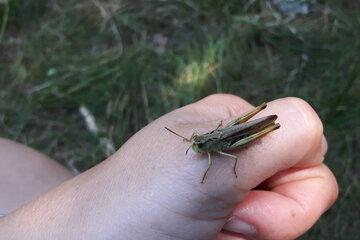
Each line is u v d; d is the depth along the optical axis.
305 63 0.25
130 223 0.10
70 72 0.26
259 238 0.11
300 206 0.12
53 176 0.18
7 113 0.26
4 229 0.12
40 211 0.11
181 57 0.26
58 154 0.25
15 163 0.18
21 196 0.17
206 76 0.25
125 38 0.27
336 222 0.22
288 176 0.12
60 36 0.27
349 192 0.23
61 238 0.11
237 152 0.10
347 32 0.26
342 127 0.24
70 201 0.11
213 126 0.11
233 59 0.26
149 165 0.10
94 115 0.25
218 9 0.27
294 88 0.25
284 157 0.10
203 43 0.26
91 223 0.11
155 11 0.27
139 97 0.25
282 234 0.11
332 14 0.26
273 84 0.25
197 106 0.12
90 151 0.25
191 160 0.10
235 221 0.11
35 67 0.26
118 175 0.11
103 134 0.25
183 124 0.11
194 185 0.10
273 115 0.10
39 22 0.28
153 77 0.25
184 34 0.27
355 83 0.24
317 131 0.10
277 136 0.10
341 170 0.23
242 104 0.12
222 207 0.10
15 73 0.26
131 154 0.11
